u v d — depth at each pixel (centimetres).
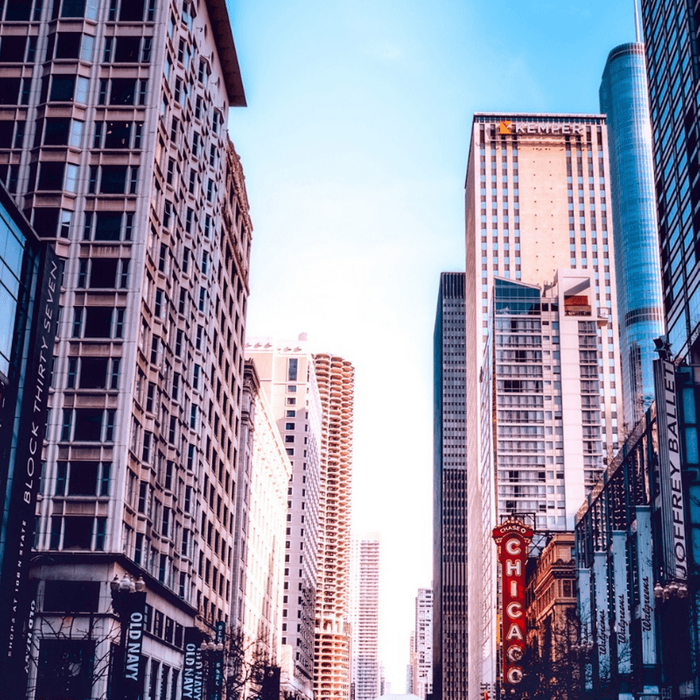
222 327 10525
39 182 7406
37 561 6600
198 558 9219
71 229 7344
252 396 12588
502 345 19825
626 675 8469
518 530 14250
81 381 7056
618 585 8894
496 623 17275
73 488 6838
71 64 7662
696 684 6538
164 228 7956
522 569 14012
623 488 9794
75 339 7106
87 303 7206
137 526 7238
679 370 7425
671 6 9869
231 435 11131
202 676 8362
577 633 9769
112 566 6638
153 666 7719
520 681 12281
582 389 19525
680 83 9425
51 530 6731
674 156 9662
